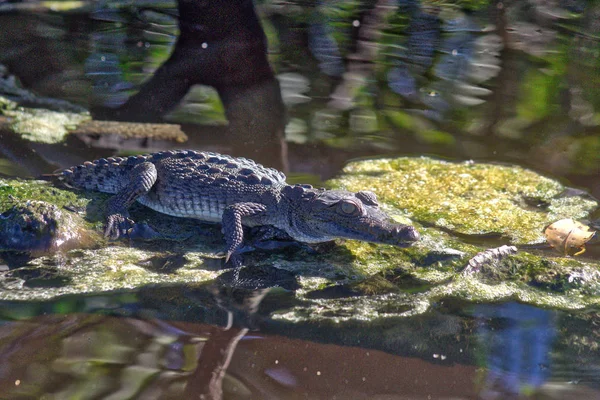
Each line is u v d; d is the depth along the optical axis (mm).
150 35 13008
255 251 6887
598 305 6188
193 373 4961
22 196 7281
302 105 10594
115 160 7641
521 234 7355
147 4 14336
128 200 7152
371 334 5621
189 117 10195
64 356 5070
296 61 12000
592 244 7156
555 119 10406
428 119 10328
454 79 11547
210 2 9938
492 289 6371
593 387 5008
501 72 11789
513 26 13461
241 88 10531
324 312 5902
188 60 10523
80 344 5234
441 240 7129
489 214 7770
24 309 5676
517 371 5199
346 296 6176
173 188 7297
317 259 6824
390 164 8992
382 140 9672
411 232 6348
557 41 12883
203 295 6055
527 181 8609
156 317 5680
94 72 11539
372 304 6070
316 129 9914
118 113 10266
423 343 5527
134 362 5051
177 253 6758
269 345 5387
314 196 6805
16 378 4777
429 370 5180
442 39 12930
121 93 10859
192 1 9984
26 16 13586
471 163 9086
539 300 6234
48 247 6605
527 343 5570
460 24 13508
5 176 7992
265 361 5180
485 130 10031
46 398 4590
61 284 6090
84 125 9727
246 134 9711
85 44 12531
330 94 11000
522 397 4859
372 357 5316
